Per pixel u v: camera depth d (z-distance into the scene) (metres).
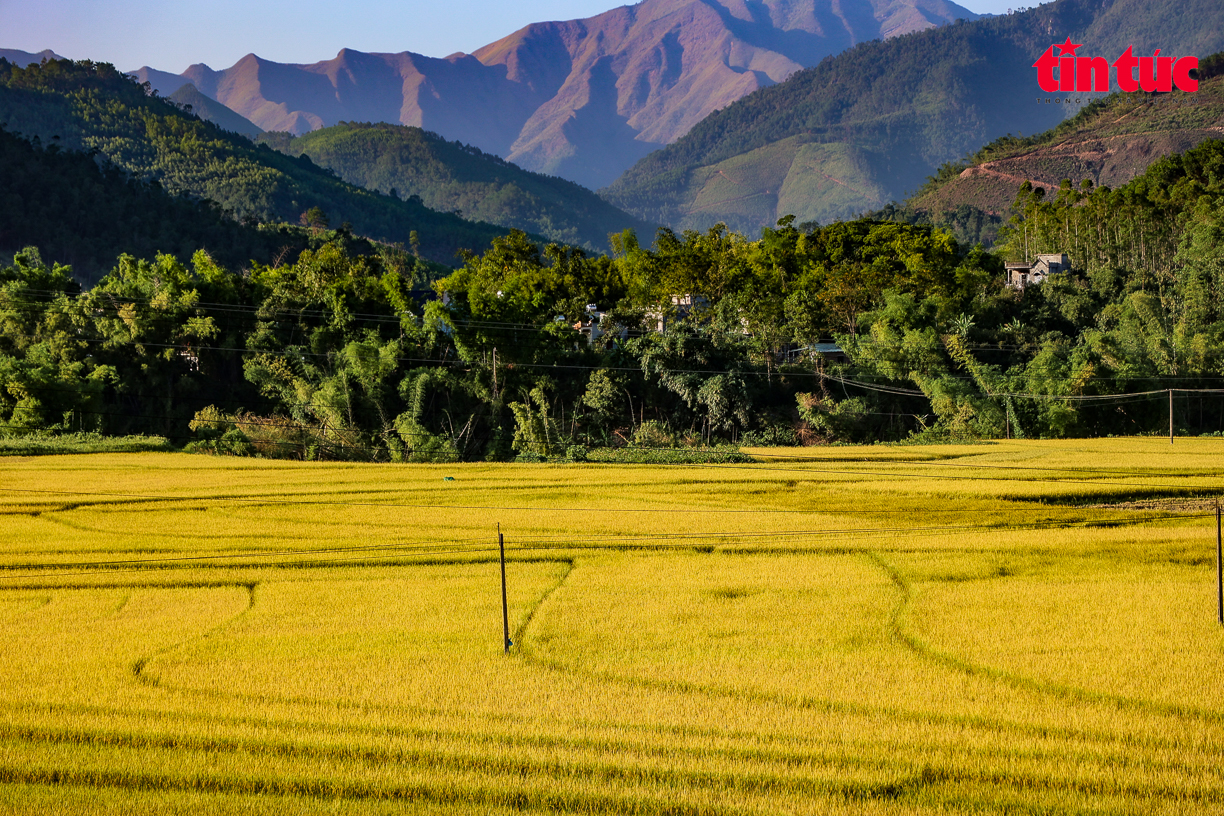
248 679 23.97
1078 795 17.94
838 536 39.81
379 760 19.59
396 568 35.41
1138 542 37.38
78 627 28.31
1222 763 19.03
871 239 127.62
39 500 48.28
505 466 63.62
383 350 82.25
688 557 36.75
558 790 18.23
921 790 18.20
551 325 88.25
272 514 45.56
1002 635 26.77
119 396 84.12
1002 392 85.69
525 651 26.06
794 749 19.86
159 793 18.27
